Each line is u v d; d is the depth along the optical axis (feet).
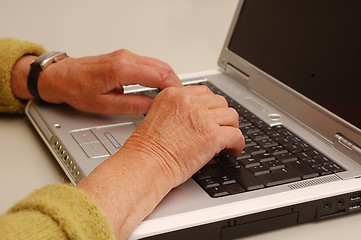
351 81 3.16
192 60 4.66
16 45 3.76
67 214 2.14
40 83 3.58
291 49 3.72
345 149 3.03
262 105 3.71
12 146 3.32
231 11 5.61
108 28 5.06
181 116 2.75
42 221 2.12
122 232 2.33
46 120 3.43
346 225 2.70
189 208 2.52
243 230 2.54
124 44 4.80
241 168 2.85
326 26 3.48
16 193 2.85
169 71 3.35
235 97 3.84
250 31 4.15
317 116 3.31
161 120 2.76
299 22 3.72
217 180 2.73
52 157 3.23
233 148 2.89
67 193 2.23
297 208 2.62
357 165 2.94
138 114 3.45
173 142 2.66
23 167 3.10
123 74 3.29
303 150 3.08
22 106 3.73
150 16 5.38
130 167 2.51
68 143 3.14
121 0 5.66
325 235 2.61
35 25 4.97
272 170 2.85
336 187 2.70
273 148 3.10
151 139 2.67
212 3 5.73
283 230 2.63
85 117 3.48
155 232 2.38
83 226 2.16
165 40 4.96
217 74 4.27
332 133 3.16
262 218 2.56
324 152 3.06
